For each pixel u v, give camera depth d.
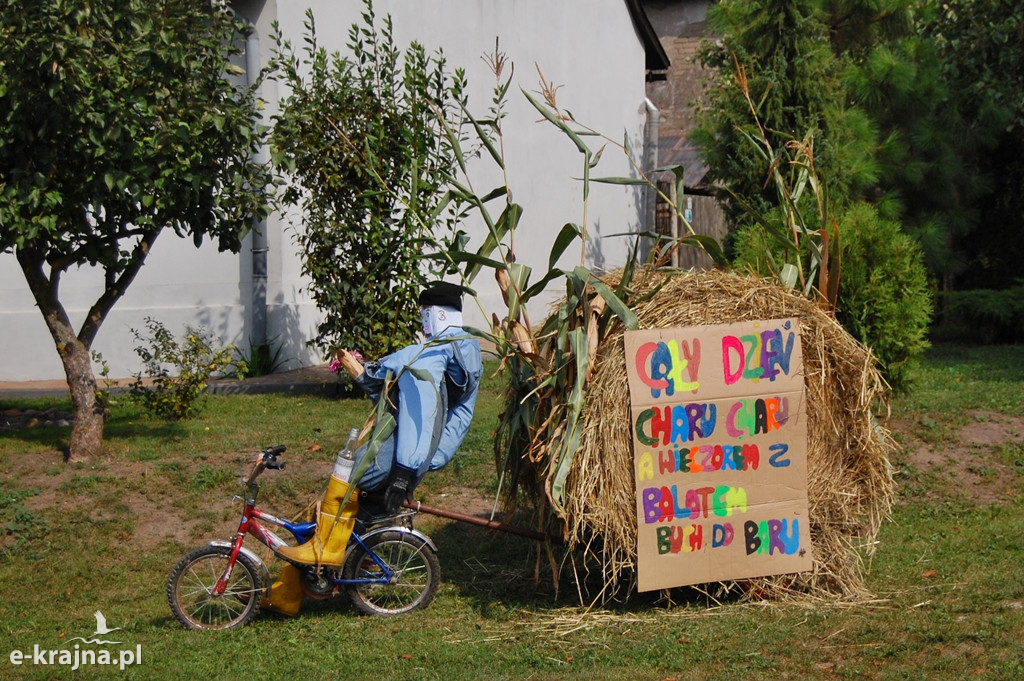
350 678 4.45
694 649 4.60
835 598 5.17
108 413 8.34
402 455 4.86
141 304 10.89
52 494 6.71
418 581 5.30
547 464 5.02
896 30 13.32
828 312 5.43
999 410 8.50
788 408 4.98
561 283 16.38
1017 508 6.80
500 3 14.51
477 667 4.52
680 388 4.84
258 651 4.76
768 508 5.00
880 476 5.21
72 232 6.80
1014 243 14.38
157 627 5.11
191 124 6.66
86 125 6.25
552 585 5.57
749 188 12.42
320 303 9.64
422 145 9.34
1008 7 13.49
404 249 9.46
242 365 9.20
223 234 7.21
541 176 15.73
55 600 5.54
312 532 5.14
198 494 6.84
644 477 4.84
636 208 18.69
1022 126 13.59
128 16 6.40
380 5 12.22
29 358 10.88
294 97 9.27
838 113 11.84
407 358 4.96
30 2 5.91
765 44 11.93
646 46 19.34
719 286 5.04
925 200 13.63
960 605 5.00
